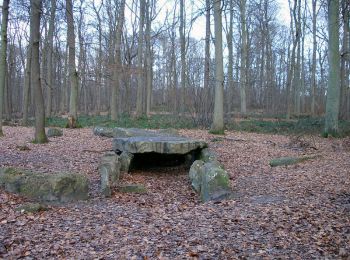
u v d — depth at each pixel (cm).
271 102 3600
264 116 2872
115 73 2395
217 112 1728
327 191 787
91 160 1132
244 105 3047
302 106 3734
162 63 4841
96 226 621
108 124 2150
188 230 600
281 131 1947
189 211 714
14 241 544
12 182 783
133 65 2892
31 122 2330
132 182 949
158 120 2294
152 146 1057
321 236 546
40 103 1348
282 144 1466
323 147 1375
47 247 529
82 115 3192
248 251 509
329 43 1658
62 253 510
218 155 1224
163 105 4500
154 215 690
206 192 815
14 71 3603
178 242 547
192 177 945
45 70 2856
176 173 1088
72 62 1898
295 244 526
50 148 1263
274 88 3569
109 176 916
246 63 3117
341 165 1025
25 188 769
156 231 597
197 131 1823
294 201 733
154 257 495
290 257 486
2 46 1444
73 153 1208
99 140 1473
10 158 1080
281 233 568
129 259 490
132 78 3697
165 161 1152
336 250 500
